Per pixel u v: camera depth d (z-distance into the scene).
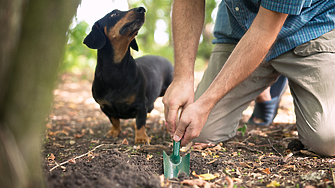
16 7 0.96
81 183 1.27
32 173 1.06
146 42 13.90
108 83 2.55
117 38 2.44
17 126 1.00
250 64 1.60
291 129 3.04
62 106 5.18
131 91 2.57
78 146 2.44
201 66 11.88
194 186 1.38
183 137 1.68
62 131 3.14
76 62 8.62
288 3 1.46
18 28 0.98
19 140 1.01
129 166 1.50
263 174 1.64
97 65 2.60
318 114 1.95
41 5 0.95
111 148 2.34
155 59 3.41
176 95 1.70
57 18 0.98
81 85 7.62
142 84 2.67
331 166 1.71
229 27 2.47
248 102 2.50
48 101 1.04
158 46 15.23
